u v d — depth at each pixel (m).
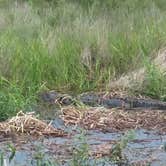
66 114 11.96
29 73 14.25
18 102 12.03
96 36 15.88
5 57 14.62
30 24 18.22
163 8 21.97
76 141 10.40
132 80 13.95
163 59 14.47
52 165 9.05
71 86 14.31
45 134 10.81
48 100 13.39
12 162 9.32
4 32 16.84
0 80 13.55
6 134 10.78
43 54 14.75
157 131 11.09
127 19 19.22
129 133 10.41
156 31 15.92
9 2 22.59
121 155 9.40
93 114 11.88
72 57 14.88
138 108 12.85
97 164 9.12
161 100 13.30
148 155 9.66
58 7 21.72
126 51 15.12
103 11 21.22
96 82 14.26
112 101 13.22
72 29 17.30
